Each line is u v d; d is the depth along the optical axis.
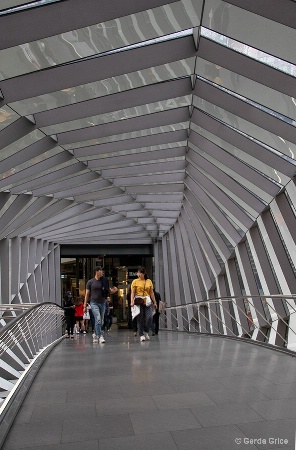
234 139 10.45
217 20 6.66
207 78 8.56
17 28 6.30
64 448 3.69
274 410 4.58
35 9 6.25
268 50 6.68
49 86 7.75
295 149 8.99
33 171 11.84
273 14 5.91
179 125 11.50
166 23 6.81
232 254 16.92
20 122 9.18
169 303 26.50
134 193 17.52
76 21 6.30
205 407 4.75
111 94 9.06
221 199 14.46
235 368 7.00
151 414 4.55
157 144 12.04
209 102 9.33
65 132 10.71
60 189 14.62
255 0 5.92
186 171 15.24
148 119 10.56
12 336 7.65
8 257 17.12
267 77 7.32
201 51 7.72
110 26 6.76
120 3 6.21
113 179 15.98
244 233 14.93
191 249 21.69
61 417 4.53
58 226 20.97
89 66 7.68
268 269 13.70
